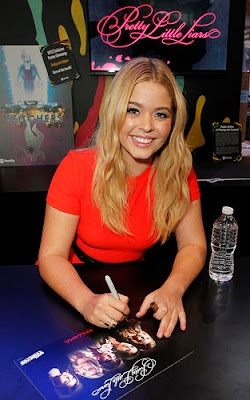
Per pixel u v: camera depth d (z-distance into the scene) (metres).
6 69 2.54
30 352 0.79
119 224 1.22
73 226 1.21
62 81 2.62
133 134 1.10
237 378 0.73
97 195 1.18
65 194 1.18
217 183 2.29
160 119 1.09
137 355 0.79
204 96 2.78
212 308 0.96
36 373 0.73
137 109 1.07
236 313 0.94
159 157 1.24
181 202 1.26
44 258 1.12
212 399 0.67
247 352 0.80
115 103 1.08
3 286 1.05
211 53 2.65
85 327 0.88
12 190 2.16
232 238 1.32
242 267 1.18
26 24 2.50
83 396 0.68
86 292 0.96
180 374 0.73
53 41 2.55
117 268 1.15
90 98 2.71
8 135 2.67
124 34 2.54
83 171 1.20
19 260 2.29
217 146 2.80
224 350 0.80
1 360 0.77
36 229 2.24
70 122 2.71
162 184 1.23
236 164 2.78
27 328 0.87
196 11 2.54
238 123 2.81
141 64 1.07
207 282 1.09
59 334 0.85
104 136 1.15
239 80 2.79
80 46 2.58
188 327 0.88
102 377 0.73
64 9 2.49
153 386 0.70
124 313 0.89
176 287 1.01
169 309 0.92
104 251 1.32
